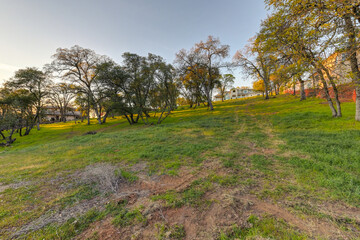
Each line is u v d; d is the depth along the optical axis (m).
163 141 9.41
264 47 9.59
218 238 2.34
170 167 5.40
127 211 3.13
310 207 2.89
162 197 3.50
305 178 3.98
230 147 7.31
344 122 9.41
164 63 20.80
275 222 2.56
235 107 29.31
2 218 3.12
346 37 6.53
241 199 3.23
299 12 6.93
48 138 20.98
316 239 2.20
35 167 6.27
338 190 3.31
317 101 19.27
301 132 8.78
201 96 38.78
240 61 31.06
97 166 5.79
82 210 3.28
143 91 23.59
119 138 11.58
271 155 5.92
